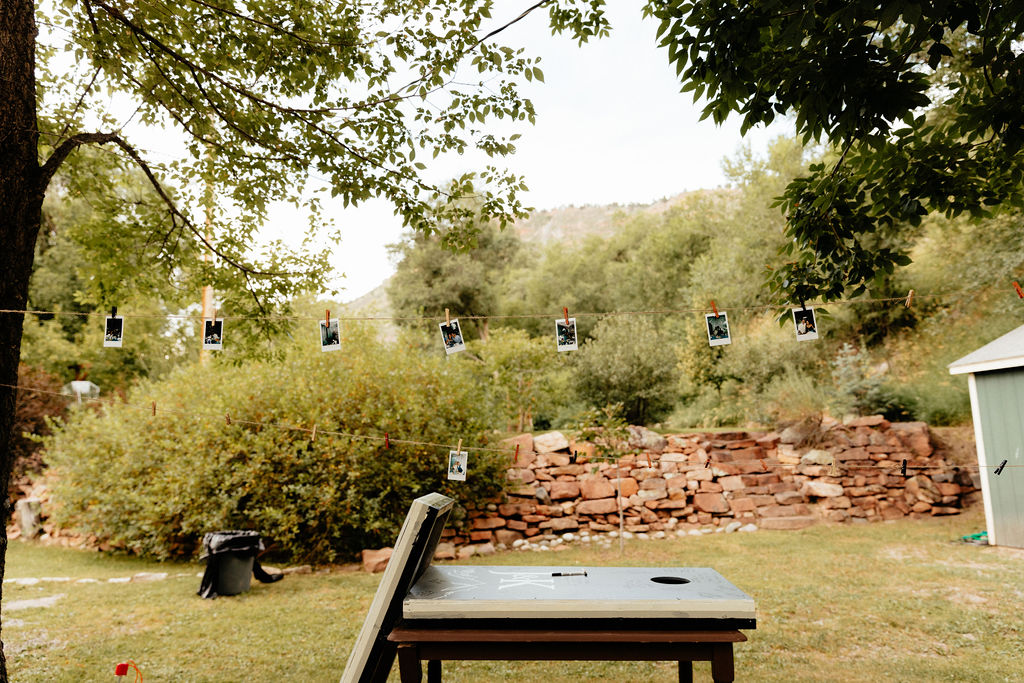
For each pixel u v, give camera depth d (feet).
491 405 32.04
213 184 18.92
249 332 20.24
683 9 10.14
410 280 73.00
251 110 17.28
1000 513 24.85
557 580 7.48
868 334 44.06
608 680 12.45
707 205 78.64
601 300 78.28
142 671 13.05
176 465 27.40
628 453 29.01
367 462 26.73
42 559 28.53
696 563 23.52
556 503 31.19
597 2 13.30
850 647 13.97
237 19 15.33
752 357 43.24
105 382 60.70
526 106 14.78
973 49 26.17
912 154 11.76
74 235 17.76
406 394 28.14
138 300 20.65
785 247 13.94
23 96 10.27
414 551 6.86
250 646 14.87
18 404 41.16
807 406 34.71
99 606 18.74
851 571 21.17
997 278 34.91
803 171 46.83
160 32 15.67
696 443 33.71
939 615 15.98
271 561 27.02
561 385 44.60
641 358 42.16
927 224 39.29
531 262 93.25
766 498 31.68
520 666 13.42
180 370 32.19
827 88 9.02
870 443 32.63
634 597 6.50
